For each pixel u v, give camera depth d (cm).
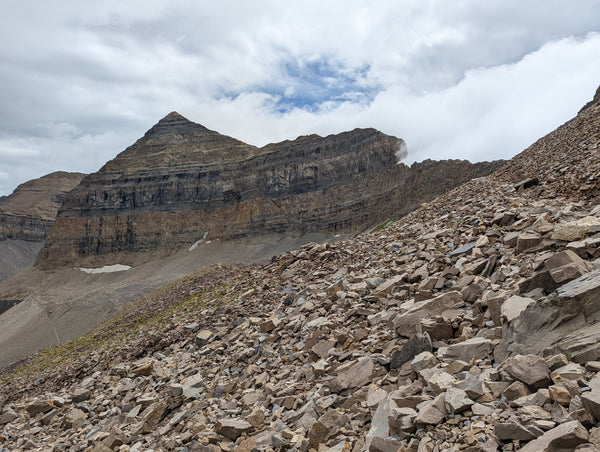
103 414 1759
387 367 1086
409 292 1514
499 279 1216
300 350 1509
